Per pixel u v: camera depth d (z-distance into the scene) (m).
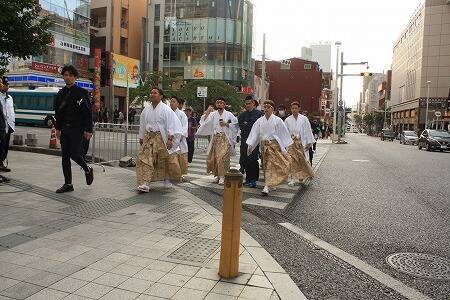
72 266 4.05
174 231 5.27
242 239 5.16
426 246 5.25
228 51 45.62
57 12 35.09
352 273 4.27
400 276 4.23
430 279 4.16
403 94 87.38
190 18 46.25
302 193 8.89
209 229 5.40
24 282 3.68
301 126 9.77
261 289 3.68
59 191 7.28
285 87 74.25
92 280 3.75
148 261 4.23
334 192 9.12
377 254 4.91
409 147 34.09
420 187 10.08
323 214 6.91
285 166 8.35
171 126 7.74
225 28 45.50
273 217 6.59
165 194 7.59
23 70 33.41
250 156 9.19
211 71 45.62
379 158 19.17
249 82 47.84
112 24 45.88
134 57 49.25
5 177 8.15
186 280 3.81
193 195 7.62
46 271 3.92
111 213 6.05
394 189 9.71
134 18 48.91
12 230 5.10
